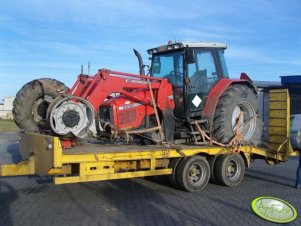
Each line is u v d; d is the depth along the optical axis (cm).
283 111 1003
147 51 969
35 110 789
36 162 679
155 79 851
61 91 770
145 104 845
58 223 575
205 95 912
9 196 745
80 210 647
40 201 706
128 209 657
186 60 873
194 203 706
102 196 749
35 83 784
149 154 741
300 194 802
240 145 891
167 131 859
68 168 657
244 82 956
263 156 990
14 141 1986
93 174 672
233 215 632
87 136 761
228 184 855
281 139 1009
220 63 942
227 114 882
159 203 701
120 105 814
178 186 802
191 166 792
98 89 762
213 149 843
